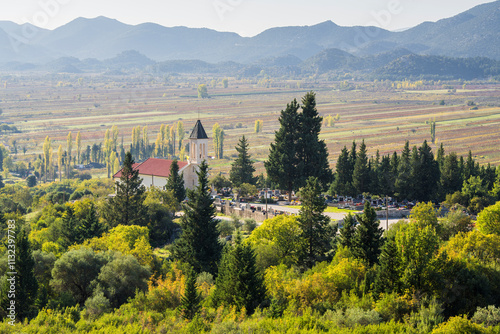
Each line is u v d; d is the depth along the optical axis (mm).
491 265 77438
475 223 110750
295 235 92188
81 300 78562
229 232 119812
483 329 57312
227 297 70938
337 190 165875
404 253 69750
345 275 72938
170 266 92562
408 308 65000
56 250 95375
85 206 136000
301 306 68375
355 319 61781
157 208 132875
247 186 163625
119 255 82938
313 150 162875
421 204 100000
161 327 63406
